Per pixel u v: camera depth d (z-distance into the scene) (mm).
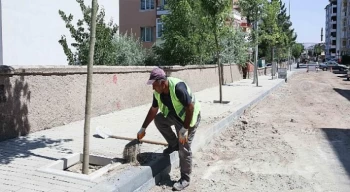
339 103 15914
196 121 5199
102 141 6773
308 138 8812
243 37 25375
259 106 14523
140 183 5035
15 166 5176
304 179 5863
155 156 5828
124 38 18078
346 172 6270
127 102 11062
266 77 31844
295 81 30891
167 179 5648
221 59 24297
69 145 6398
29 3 14234
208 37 13938
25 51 14172
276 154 7305
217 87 20531
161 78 4875
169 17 19953
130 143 5578
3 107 6578
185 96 4828
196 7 13695
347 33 100438
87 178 4777
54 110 7941
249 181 5746
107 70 9875
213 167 6438
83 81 8906
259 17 21234
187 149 5176
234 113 10945
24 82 7059
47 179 4730
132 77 11273
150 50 21438
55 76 7934
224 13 13148
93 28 5074
